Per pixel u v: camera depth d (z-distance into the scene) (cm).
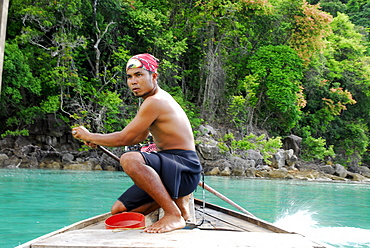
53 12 1577
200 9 2031
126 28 1811
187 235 170
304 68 2305
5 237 324
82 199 580
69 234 173
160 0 2036
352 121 2523
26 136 1572
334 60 2486
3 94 1467
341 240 379
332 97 2359
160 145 229
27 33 1480
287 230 221
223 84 2042
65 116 1656
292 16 2156
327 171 1736
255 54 2114
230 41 2122
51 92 1642
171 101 228
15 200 544
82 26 1698
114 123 1655
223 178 1295
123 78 1777
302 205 650
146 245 145
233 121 1956
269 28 2169
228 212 327
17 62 1396
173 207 201
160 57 1902
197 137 1683
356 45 2539
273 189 935
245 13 2111
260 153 1736
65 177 990
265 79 2098
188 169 216
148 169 200
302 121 2388
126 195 243
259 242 157
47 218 414
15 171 1118
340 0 3102
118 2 1744
